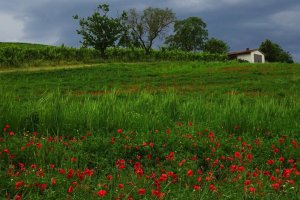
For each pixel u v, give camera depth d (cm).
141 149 903
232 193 647
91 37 5650
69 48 5338
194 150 927
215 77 3469
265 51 10888
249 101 1847
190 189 694
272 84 2909
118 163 782
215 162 829
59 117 1073
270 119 1280
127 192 638
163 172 764
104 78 3566
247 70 3972
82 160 816
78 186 645
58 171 727
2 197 618
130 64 4744
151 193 634
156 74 3847
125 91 2638
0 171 700
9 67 4462
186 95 2294
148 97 1484
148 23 7025
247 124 1167
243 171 754
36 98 1997
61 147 845
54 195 610
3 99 1156
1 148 841
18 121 1046
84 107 1177
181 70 4131
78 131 1034
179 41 11238
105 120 1095
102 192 576
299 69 3972
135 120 1134
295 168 846
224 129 1149
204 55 6975
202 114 1326
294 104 1554
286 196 662
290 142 1027
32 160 800
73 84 3148
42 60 4853
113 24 5706
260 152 944
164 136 975
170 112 1320
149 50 6600
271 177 712
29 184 645
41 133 1014
